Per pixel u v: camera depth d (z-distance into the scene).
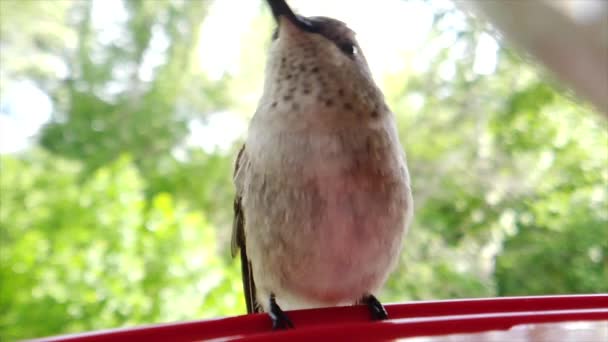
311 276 0.11
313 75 0.11
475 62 0.40
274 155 0.11
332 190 0.11
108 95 0.58
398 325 0.07
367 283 0.11
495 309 0.08
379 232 0.11
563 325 0.07
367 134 0.11
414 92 0.42
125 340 0.08
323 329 0.07
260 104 0.11
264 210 0.11
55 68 0.60
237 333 0.08
